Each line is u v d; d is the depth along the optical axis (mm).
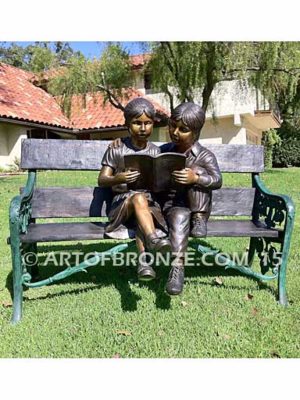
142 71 12047
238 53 9227
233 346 2113
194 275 3146
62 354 2068
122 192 2568
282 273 2633
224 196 3104
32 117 12836
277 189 8117
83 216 2938
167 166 2420
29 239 2367
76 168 2975
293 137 22859
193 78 9516
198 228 2494
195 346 2121
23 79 15867
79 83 10945
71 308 2535
